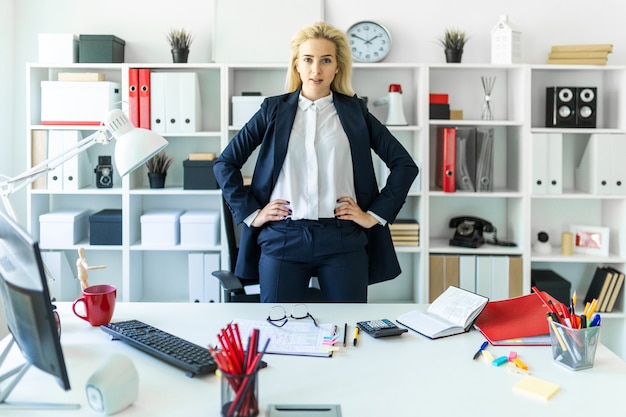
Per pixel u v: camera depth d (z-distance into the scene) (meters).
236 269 2.66
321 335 1.63
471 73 3.67
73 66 3.40
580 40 3.64
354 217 2.45
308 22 3.57
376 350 1.55
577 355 1.42
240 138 2.58
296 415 1.20
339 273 2.46
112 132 1.71
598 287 3.54
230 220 3.30
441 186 3.62
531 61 3.66
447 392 1.31
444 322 1.71
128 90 3.42
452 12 3.64
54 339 1.11
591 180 3.47
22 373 1.30
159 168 3.53
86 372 1.40
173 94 3.42
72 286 3.68
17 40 3.64
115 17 3.64
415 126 3.44
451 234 3.77
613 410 1.22
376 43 3.58
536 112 3.68
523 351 1.55
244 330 1.67
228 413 1.15
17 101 3.66
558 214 3.74
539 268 3.77
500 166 3.75
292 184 2.44
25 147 3.68
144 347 1.50
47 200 3.69
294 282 2.47
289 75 2.60
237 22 3.57
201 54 3.65
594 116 3.50
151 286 3.78
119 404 1.20
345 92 2.59
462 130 3.49
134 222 3.57
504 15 3.53
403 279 3.77
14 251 1.20
